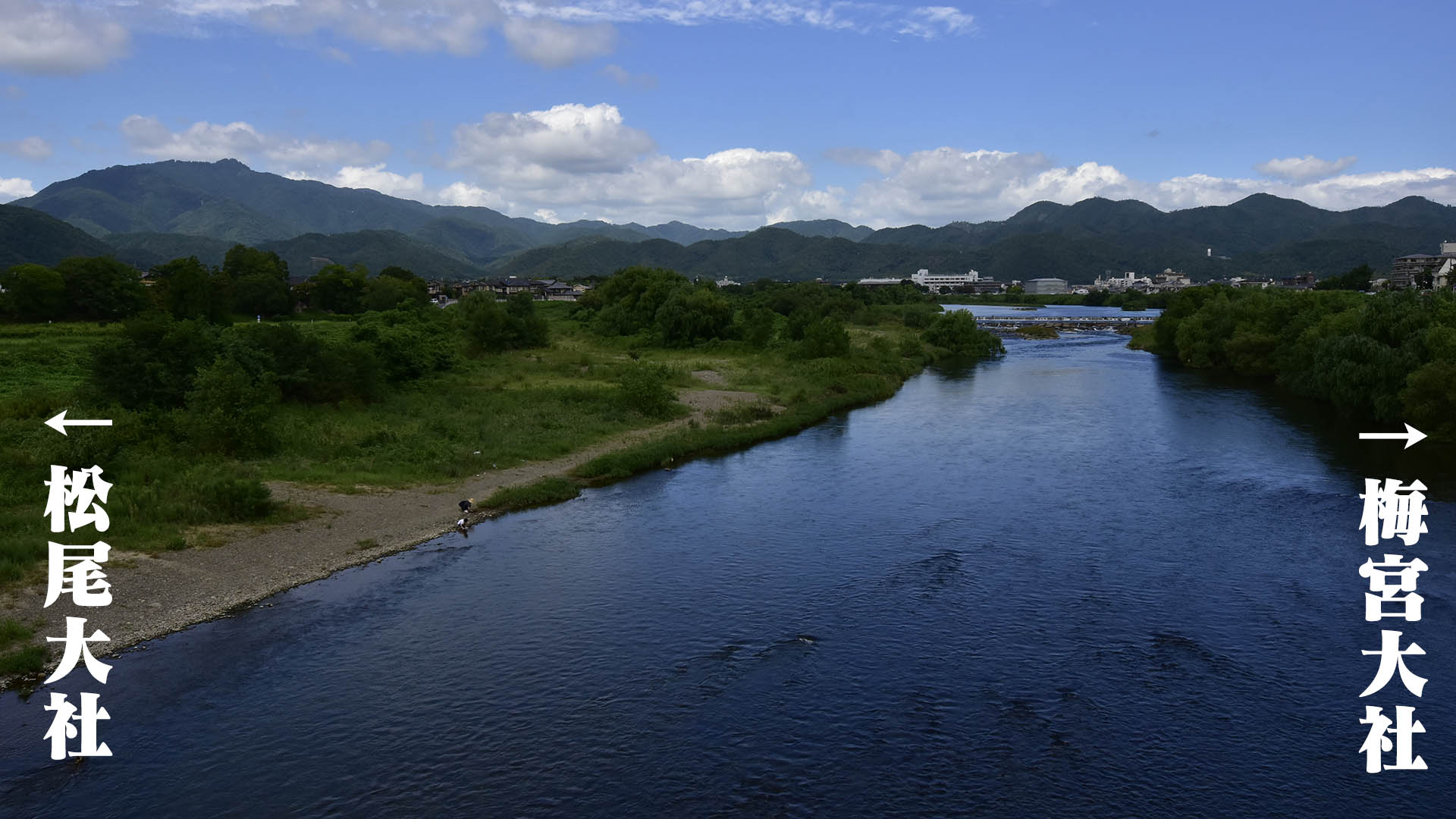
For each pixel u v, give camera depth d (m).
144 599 28.64
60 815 18.25
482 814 18.41
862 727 21.61
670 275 160.12
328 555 33.66
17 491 35.97
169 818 18.19
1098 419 65.81
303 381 58.38
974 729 21.53
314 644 26.17
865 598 29.59
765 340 117.25
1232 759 20.30
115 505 35.12
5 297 103.25
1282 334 89.50
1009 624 27.44
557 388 75.38
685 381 85.25
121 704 22.59
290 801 18.78
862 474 48.09
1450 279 156.62
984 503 41.56
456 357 80.94
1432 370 54.28
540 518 39.59
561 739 21.16
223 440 45.03
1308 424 62.16
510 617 28.19
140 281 116.94
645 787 19.27
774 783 19.44
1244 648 25.69
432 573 32.22
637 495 43.75
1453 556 33.16
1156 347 124.38
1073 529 37.16
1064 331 176.62
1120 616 28.03
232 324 106.75
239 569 31.70
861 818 18.23
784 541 35.84
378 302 144.50
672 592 30.34
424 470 45.81
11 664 23.83
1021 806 18.61
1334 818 18.33
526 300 120.44
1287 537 35.69
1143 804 18.73
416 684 23.77
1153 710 22.36
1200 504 40.91
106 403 48.09
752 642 26.36
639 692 23.38
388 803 18.73
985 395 81.94
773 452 54.75
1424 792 19.09
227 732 21.38
